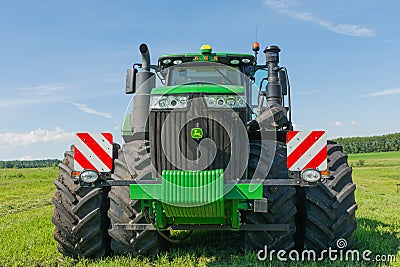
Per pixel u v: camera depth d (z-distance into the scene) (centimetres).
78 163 459
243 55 602
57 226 528
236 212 448
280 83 618
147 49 549
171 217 468
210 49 597
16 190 2127
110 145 458
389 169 4094
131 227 476
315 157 447
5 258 556
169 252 559
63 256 562
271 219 486
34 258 557
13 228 834
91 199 520
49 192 1991
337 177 514
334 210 506
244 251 531
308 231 510
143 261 512
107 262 517
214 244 617
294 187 503
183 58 604
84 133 460
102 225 528
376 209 1068
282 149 520
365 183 2314
